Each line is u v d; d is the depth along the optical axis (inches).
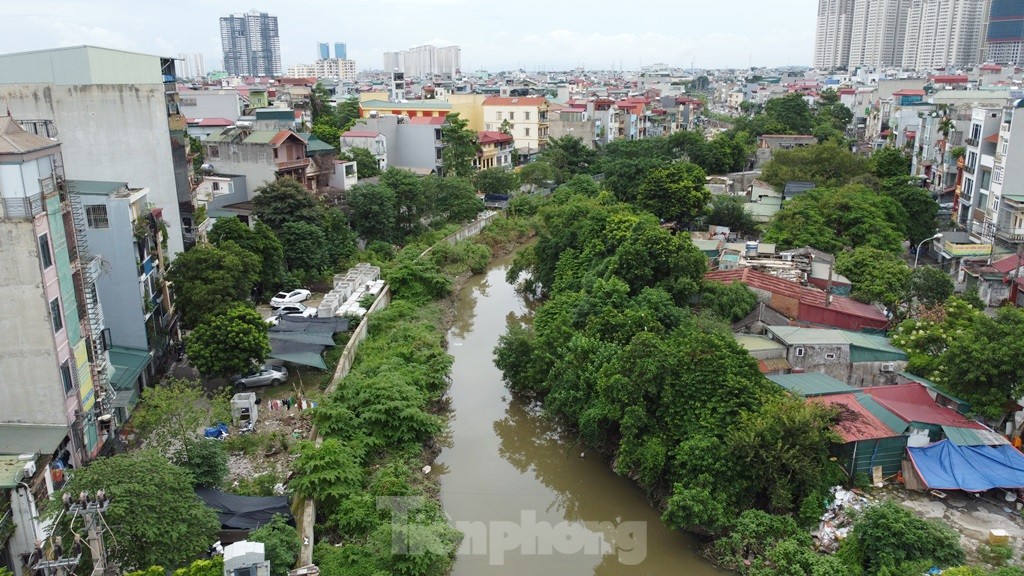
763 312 1552.7
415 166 3563.0
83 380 1109.7
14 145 971.9
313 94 4515.3
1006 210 2021.4
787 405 1079.6
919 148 3038.9
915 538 904.3
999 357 1163.9
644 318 1393.9
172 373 1553.9
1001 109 2171.5
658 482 1178.6
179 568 847.1
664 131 5398.6
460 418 1512.1
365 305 1925.4
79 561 803.4
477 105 4507.9
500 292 2374.5
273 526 962.7
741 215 2504.9
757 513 1024.9
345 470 1133.1
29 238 978.1
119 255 1397.6
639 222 1948.8
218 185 2500.0
